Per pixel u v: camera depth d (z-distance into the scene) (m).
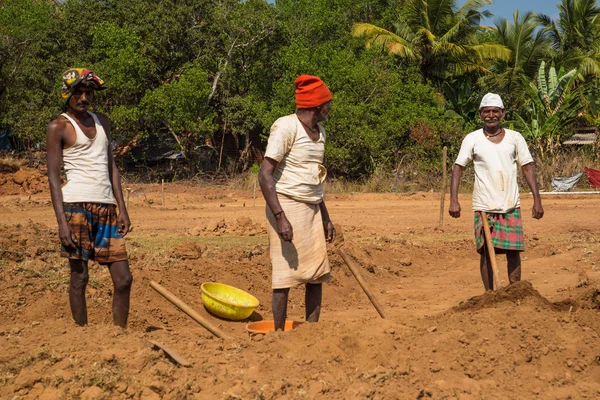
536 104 32.25
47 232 10.50
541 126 32.06
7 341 4.55
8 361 4.26
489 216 6.68
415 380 4.25
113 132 30.66
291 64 30.75
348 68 30.88
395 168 30.20
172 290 7.52
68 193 5.08
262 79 33.38
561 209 20.00
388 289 8.99
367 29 35.88
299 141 5.21
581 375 4.61
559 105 31.70
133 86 29.59
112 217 5.26
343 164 29.75
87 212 5.10
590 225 15.35
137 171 36.31
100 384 4.04
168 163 37.19
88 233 5.11
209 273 8.33
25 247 9.18
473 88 39.31
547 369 4.60
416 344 4.69
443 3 37.19
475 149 6.73
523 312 5.00
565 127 32.72
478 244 6.76
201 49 32.41
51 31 31.61
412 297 8.43
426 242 12.55
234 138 37.50
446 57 37.59
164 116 30.11
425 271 10.30
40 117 29.69
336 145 29.47
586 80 38.06
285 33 32.84
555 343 4.76
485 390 4.27
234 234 13.16
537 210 6.80
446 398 4.10
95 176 5.13
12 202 20.81
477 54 37.09
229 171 32.97
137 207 20.03
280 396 3.97
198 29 32.78
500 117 6.76
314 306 5.54
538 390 4.30
